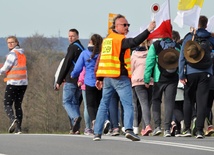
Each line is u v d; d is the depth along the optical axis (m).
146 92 30.02
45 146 21.58
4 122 101.94
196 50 25.33
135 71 30.05
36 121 111.62
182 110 30.36
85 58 29.62
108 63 22.88
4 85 103.31
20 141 23.31
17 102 33.16
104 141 23.44
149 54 28.52
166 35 28.97
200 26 25.75
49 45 145.75
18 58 32.84
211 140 24.59
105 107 23.62
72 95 31.89
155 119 28.83
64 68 31.70
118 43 22.72
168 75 28.25
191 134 27.28
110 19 32.69
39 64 125.81
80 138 24.77
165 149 20.84
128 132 23.20
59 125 110.75
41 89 115.25
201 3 26.81
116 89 23.03
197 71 25.48
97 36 29.45
